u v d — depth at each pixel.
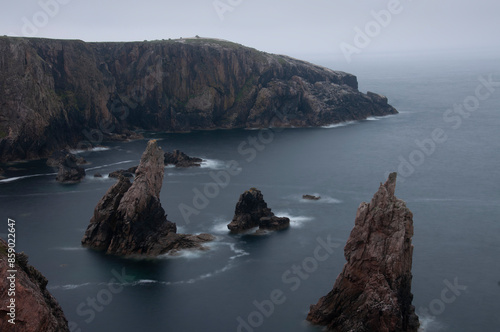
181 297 106.00
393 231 91.56
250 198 142.50
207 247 128.50
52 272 116.06
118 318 98.38
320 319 95.19
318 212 154.25
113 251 126.00
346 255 94.38
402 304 91.25
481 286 110.06
